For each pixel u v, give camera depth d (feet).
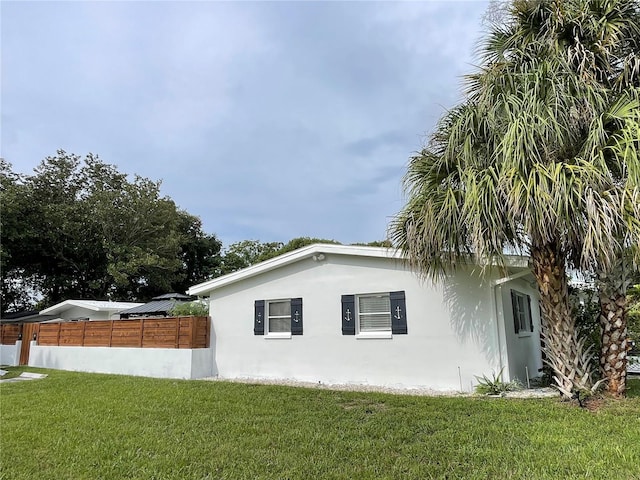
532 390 29.40
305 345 38.01
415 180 27.27
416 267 29.63
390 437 18.56
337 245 36.63
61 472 15.55
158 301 70.18
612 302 24.85
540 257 25.61
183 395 30.45
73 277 108.27
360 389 32.37
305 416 23.12
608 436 17.51
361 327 35.76
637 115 20.85
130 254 103.65
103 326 51.06
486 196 22.38
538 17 25.68
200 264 137.28
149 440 19.22
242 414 23.99
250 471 15.14
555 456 15.39
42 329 60.54
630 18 24.14
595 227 19.75
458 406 24.16
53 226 98.78
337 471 14.83
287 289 39.81
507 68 25.04
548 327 25.59
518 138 21.76
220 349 43.14
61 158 105.29
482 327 30.58
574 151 22.84
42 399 30.68
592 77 23.00
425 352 32.45
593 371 29.17
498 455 15.70
